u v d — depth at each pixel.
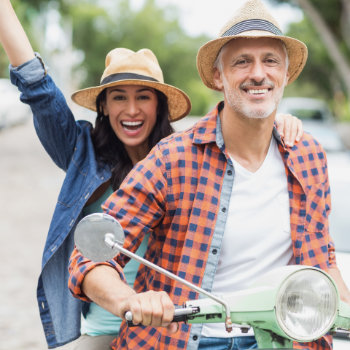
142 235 2.27
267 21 2.29
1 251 7.38
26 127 23.48
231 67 2.30
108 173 2.87
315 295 1.78
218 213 2.29
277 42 2.29
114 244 1.77
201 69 2.53
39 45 33.97
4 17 2.83
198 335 2.22
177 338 2.22
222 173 2.33
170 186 2.30
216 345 2.30
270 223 2.33
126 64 3.04
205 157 2.34
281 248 2.35
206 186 2.31
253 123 2.30
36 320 5.35
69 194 2.80
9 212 9.68
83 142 2.93
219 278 2.31
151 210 2.28
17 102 22.41
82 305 2.79
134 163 3.18
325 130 10.57
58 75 39.22
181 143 2.35
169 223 2.34
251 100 2.27
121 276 2.11
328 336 2.33
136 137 3.05
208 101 50.34
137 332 2.29
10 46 2.84
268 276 1.87
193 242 2.27
